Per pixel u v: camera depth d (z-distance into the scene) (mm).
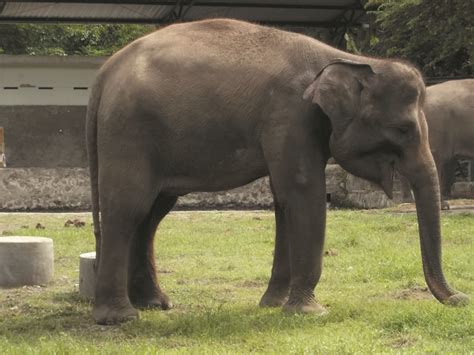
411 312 9766
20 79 34031
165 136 10461
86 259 12500
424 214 10141
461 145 23812
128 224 10547
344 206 27391
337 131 10047
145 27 46250
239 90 10352
